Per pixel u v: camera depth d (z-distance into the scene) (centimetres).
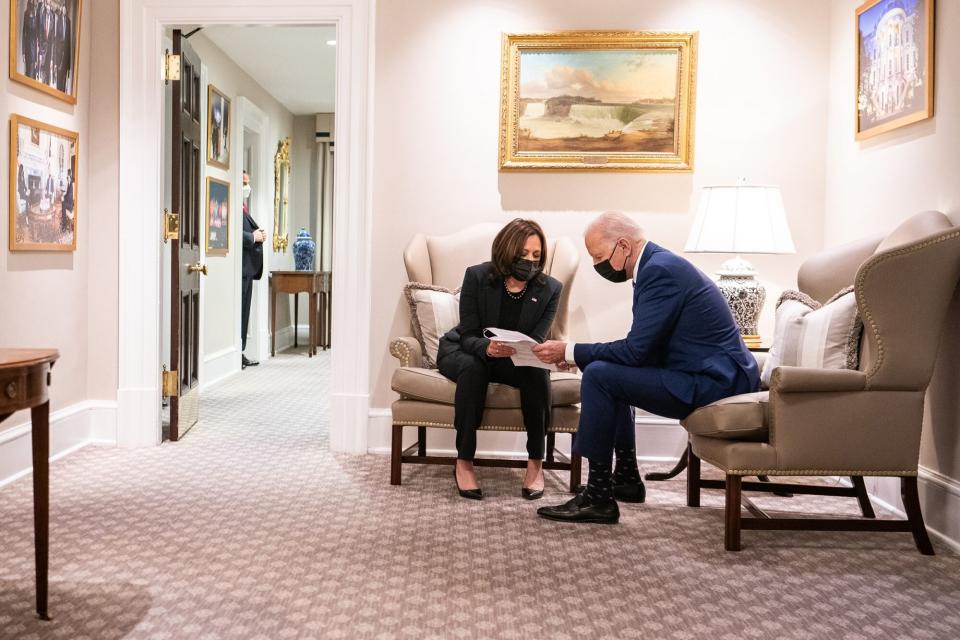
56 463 394
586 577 258
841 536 305
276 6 425
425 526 307
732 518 286
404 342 369
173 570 256
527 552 281
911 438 284
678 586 252
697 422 297
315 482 369
